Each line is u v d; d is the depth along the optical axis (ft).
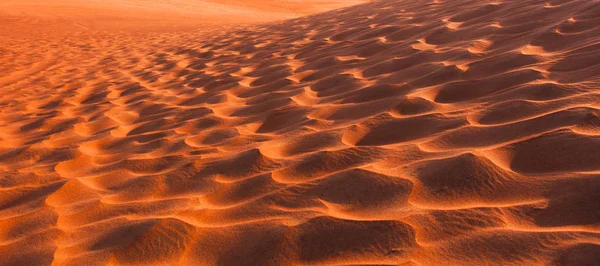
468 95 9.30
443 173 6.48
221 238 6.07
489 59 10.84
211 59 20.59
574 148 6.37
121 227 6.70
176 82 17.12
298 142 8.67
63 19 48.96
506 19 13.79
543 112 7.57
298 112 10.56
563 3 13.67
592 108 7.23
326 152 7.86
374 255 5.27
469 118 8.08
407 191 6.29
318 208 6.33
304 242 5.71
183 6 66.23
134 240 6.29
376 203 6.21
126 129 11.94
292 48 18.49
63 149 10.69
